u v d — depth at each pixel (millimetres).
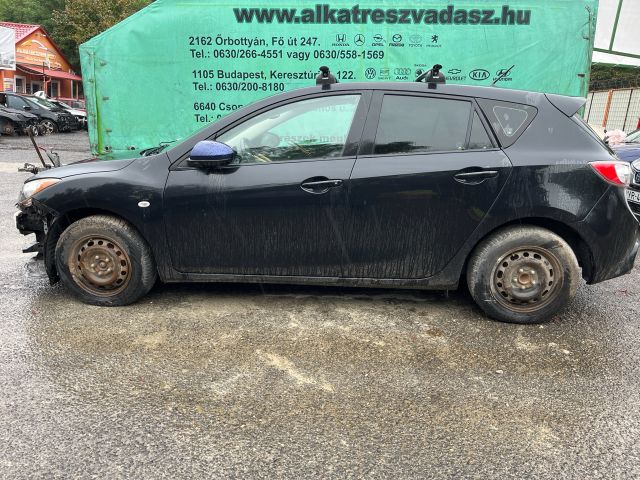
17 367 3033
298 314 3859
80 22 33562
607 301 4320
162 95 7086
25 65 29109
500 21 6789
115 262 3807
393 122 3609
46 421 2553
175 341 3400
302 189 3559
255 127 3682
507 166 3477
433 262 3656
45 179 3785
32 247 4102
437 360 3240
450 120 3600
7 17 38969
